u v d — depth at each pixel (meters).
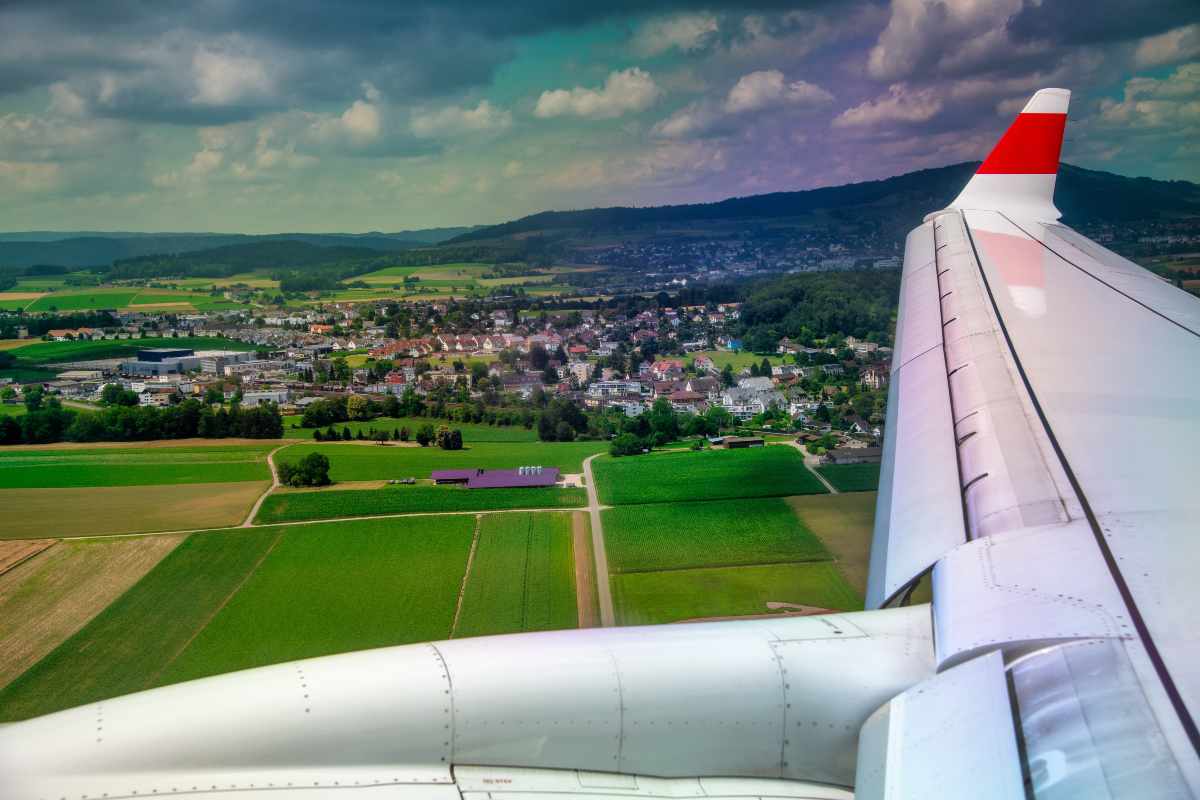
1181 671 5.99
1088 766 5.34
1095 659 6.25
